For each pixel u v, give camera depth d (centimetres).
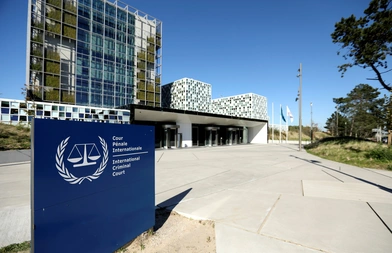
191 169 977
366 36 1333
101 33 3344
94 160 250
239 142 3834
